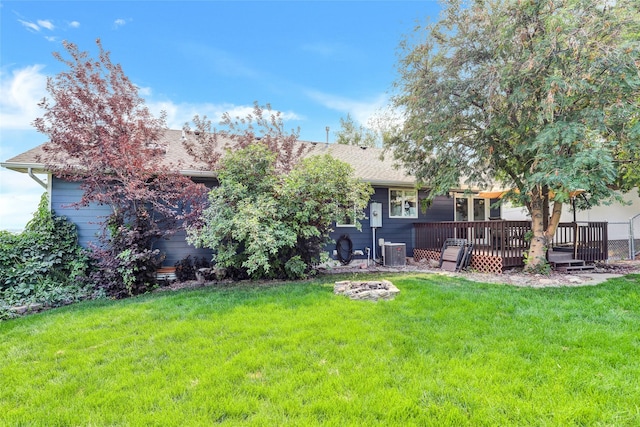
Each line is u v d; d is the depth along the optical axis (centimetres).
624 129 654
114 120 697
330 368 306
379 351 339
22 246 695
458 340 363
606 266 977
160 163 777
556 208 889
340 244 1060
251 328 413
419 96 812
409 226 1196
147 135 734
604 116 625
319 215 748
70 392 275
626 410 234
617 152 695
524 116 704
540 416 229
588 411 232
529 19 659
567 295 566
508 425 220
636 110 626
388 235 1156
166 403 254
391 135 969
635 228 1403
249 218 648
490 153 795
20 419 239
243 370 304
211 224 679
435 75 796
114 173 710
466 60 772
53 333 416
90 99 685
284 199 722
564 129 611
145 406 252
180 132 1203
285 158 905
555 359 314
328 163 745
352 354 333
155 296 639
